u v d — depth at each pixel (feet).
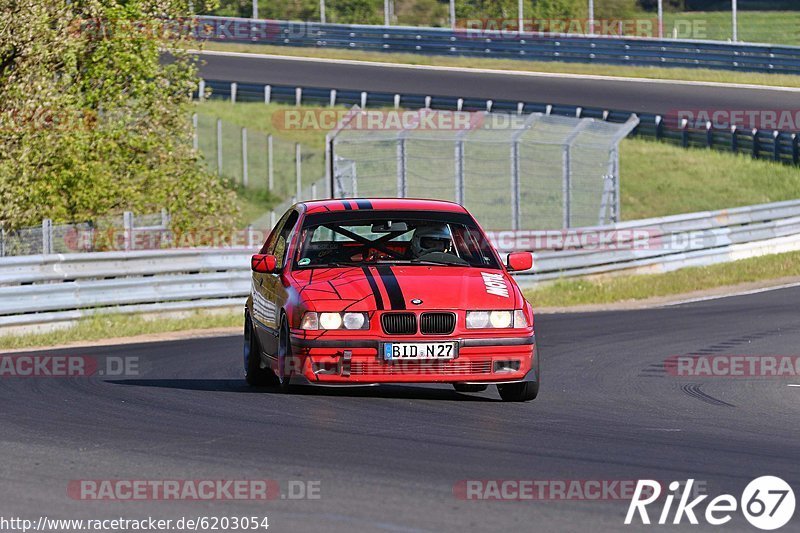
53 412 90.53
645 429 84.99
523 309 95.30
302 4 611.06
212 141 385.09
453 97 414.00
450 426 83.61
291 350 93.20
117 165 242.99
